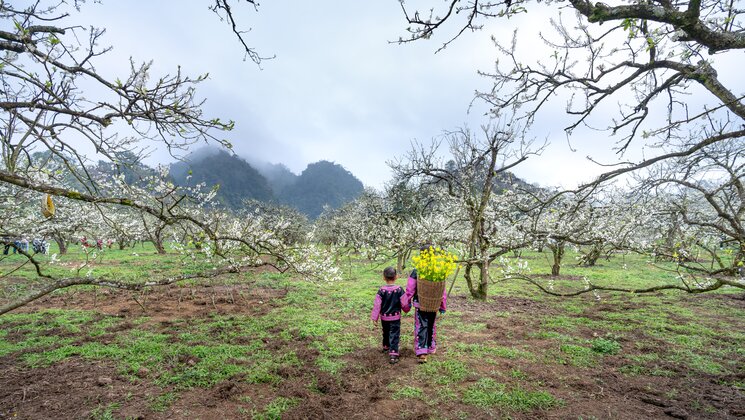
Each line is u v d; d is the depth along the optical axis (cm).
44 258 1672
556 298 1023
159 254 2012
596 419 386
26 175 380
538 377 488
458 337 661
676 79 393
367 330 693
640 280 1323
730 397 433
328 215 3384
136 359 537
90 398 423
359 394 443
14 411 395
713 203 477
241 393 441
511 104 473
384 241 1520
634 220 898
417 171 1154
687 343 627
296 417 388
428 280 516
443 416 392
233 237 507
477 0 314
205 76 322
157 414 394
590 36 408
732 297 1026
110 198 337
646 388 457
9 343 607
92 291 1050
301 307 885
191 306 902
